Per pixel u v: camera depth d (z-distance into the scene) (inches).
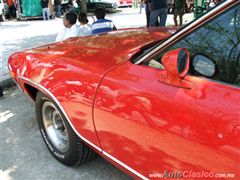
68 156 118.9
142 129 79.3
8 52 327.9
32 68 120.5
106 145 94.0
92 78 94.3
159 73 79.2
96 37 132.9
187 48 78.0
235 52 70.8
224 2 70.4
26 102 193.9
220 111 65.1
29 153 138.3
